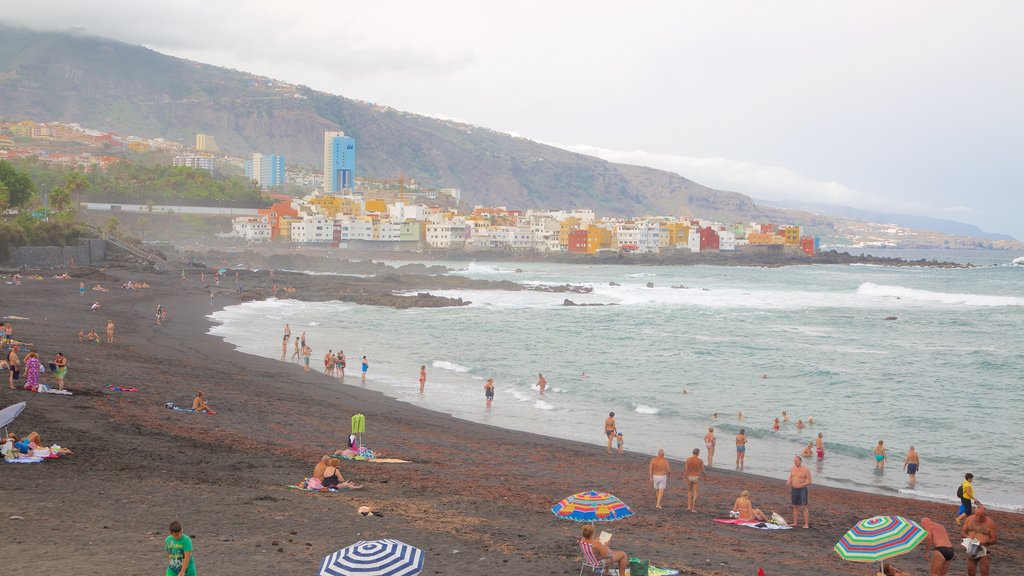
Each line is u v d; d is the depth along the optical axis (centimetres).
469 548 1936
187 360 5797
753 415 5069
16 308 7900
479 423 4516
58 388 3747
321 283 14662
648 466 3566
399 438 3772
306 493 2422
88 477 2347
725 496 3044
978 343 8806
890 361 7394
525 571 1777
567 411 4997
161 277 13750
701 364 7056
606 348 7938
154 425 3222
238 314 9906
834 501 3117
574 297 14312
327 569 1373
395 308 11669
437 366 6581
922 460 4069
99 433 2928
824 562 2122
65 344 5684
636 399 5441
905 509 3012
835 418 5044
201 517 2047
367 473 2856
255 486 2450
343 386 5459
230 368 5684
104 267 14362
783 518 2691
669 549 2117
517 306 12456
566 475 3222
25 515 1948
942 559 1792
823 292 16288
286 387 5128
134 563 1661
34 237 13738
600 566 1759
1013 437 4572
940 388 6084
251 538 1900
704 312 11956
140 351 5922
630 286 17338
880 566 1970
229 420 3672
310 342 7794
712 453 3850
